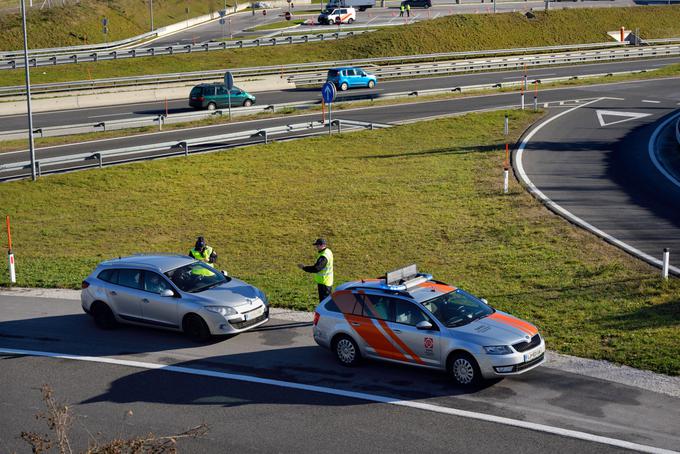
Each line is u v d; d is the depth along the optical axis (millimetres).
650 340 15359
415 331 14094
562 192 30672
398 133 44781
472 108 51938
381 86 64875
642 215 26594
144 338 17250
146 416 13016
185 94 62000
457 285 20484
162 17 104438
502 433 11750
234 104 55156
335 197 32781
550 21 93375
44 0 95875
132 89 60844
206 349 16281
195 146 42469
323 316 15273
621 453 10984
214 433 12234
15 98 56375
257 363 15328
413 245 25484
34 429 12688
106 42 87250
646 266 20719
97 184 35625
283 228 29000
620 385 13359
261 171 37656
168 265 17766
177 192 34625
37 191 34688
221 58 75875
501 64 73062
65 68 69125
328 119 49188
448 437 11711
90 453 8508
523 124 46281
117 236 29172
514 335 13633
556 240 24125
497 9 103438
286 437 11969
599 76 65875
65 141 44094
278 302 19375
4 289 22250
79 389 14328
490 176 34375
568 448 11195
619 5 104750
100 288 17922
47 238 29250
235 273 23422
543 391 13258
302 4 122688
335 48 81438
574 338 15773
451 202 30594
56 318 19062
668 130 43281
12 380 14859
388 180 35062
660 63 75250
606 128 44250
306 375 14578
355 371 14711
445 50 84250
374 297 14766
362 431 12062
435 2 113125
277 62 76750
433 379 14109
